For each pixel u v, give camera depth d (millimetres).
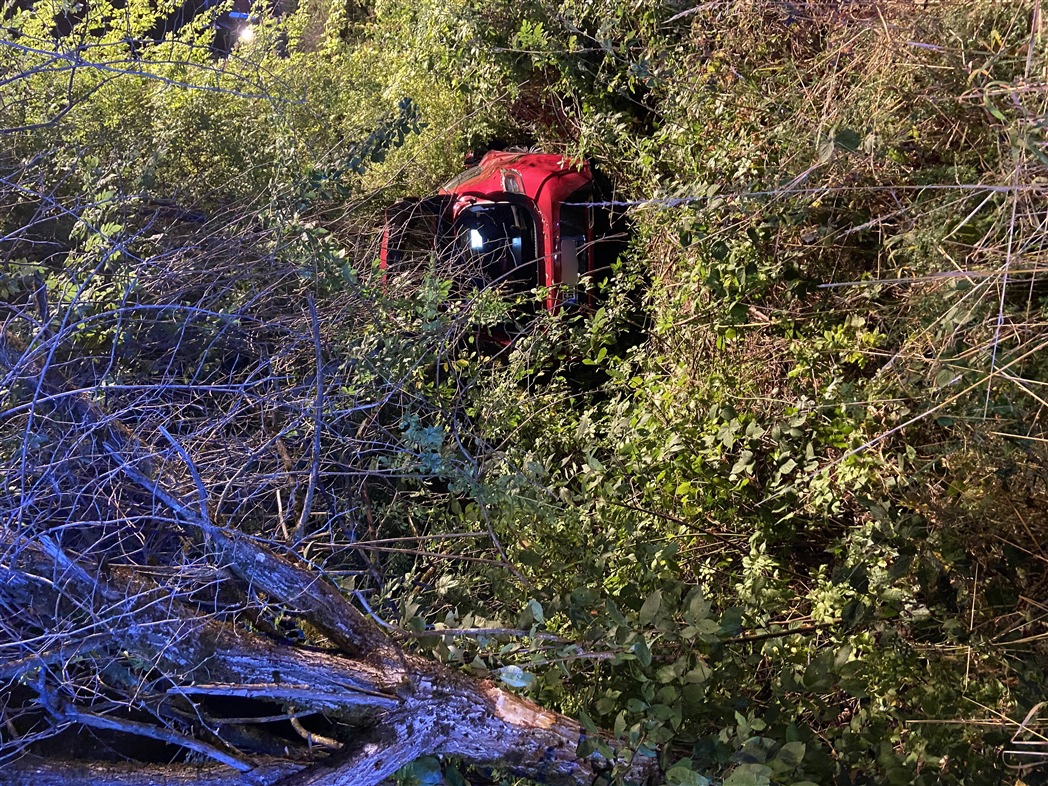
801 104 3693
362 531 3811
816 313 3773
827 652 2525
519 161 6742
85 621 2252
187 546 2770
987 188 2387
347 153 3316
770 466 3863
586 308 5828
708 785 2133
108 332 2820
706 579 3641
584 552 3311
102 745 3059
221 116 5598
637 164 5371
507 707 2506
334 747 2707
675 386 4316
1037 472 2572
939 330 2889
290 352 3441
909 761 2383
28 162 3230
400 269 4828
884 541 3072
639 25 5328
